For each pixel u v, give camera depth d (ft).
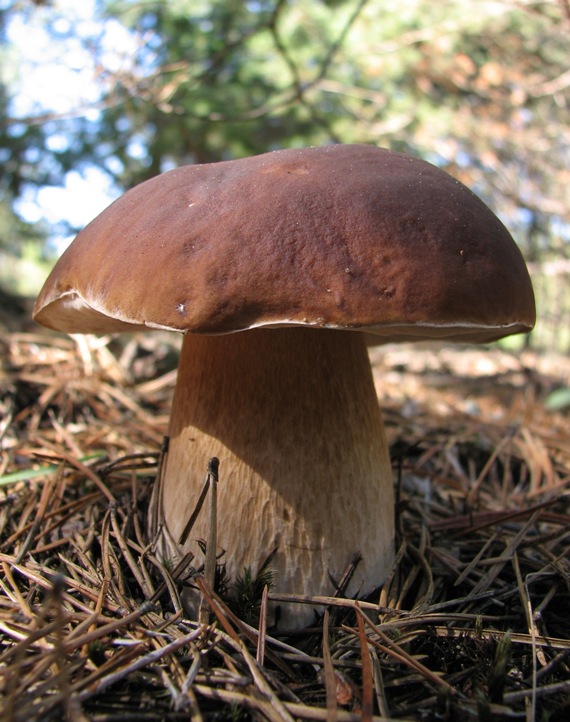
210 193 0.38
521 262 0.41
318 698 0.35
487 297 0.37
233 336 0.44
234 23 1.64
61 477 0.57
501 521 0.57
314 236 0.35
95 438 0.71
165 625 0.38
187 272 0.35
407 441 0.85
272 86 1.91
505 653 0.36
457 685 0.37
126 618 0.36
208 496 0.43
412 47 1.65
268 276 0.34
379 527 0.46
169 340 1.09
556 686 0.36
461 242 0.37
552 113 1.73
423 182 0.40
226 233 0.35
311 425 0.43
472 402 1.25
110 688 0.33
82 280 0.39
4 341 0.97
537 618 0.42
